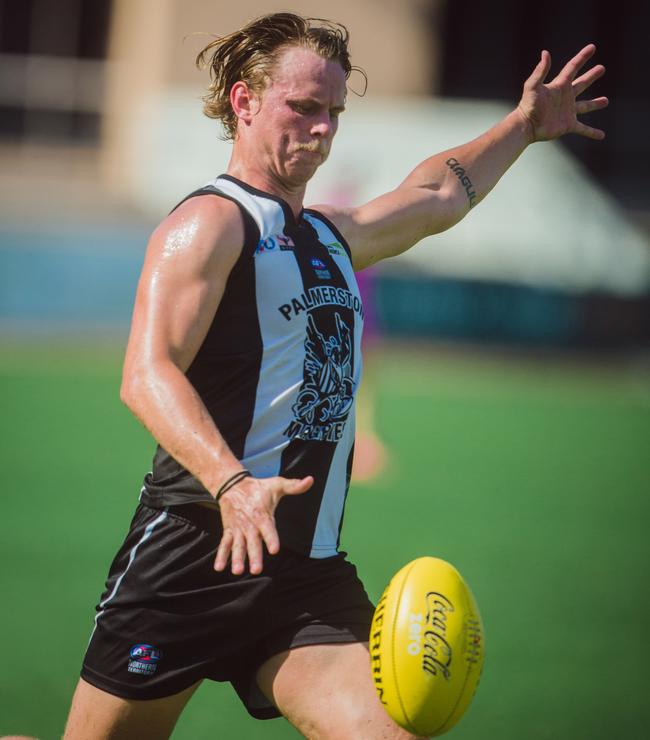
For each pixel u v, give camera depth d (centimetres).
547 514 2919
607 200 6606
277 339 1004
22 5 8450
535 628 1995
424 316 5906
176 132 6719
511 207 6191
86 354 5247
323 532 1043
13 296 5559
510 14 8106
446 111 6769
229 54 1039
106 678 1022
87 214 6238
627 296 6028
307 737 998
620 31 8119
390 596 970
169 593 1009
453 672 947
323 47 1021
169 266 961
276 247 1007
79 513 2700
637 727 1572
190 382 1007
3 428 3756
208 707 1634
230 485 876
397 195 1177
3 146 7725
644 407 4766
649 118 8081
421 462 3553
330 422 1036
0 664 1714
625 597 2206
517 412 4544
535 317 5975
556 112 1278
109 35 8231
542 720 1587
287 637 1010
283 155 1023
